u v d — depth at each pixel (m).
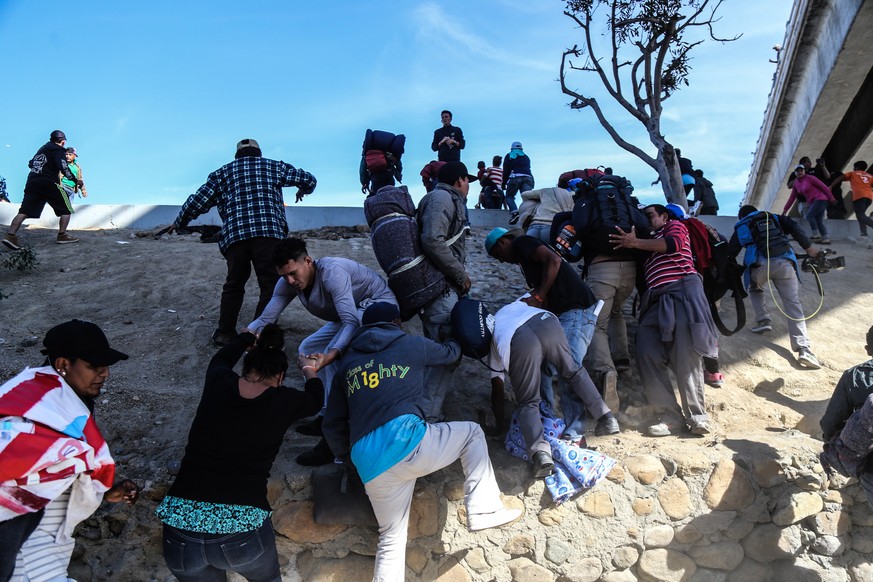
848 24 14.32
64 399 3.12
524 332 4.52
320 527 4.23
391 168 10.15
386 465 3.78
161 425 4.77
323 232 10.45
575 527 4.46
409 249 4.86
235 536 3.51
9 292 7.06
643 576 4.55
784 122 19.89
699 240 5.62
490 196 12.61
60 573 3.08
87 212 10.74
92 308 6.75
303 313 6.70
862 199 11.74
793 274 6.50
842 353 6.62
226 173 5.84
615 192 5.64
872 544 4.84
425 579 4.33
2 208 10.42
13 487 2.88
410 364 4.02
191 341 6.03
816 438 5.34
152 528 4.11
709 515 4.59
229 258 5.80
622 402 5.55
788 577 4.72
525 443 4.46
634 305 6.29
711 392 5.81
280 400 3.64
